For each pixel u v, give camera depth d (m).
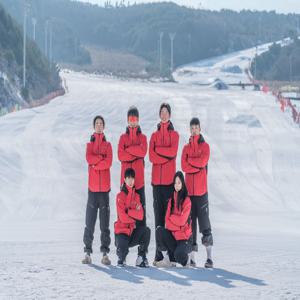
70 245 15.96
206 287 9.25
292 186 45.69
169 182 12.68
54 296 8.22
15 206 33.47
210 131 67.31
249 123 72.12
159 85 148.75
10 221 28.78
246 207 37.69
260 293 8.73
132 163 12.54
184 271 10.98
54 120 69.50
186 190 12.10
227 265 12.20
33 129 62.47
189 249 12.08
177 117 77.19
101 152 12.57
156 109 82.62
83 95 104.50
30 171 43.84
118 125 68.69
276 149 58.53
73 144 55.47
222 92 117.75
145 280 9.91
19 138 56.47
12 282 9.29
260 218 31.23
